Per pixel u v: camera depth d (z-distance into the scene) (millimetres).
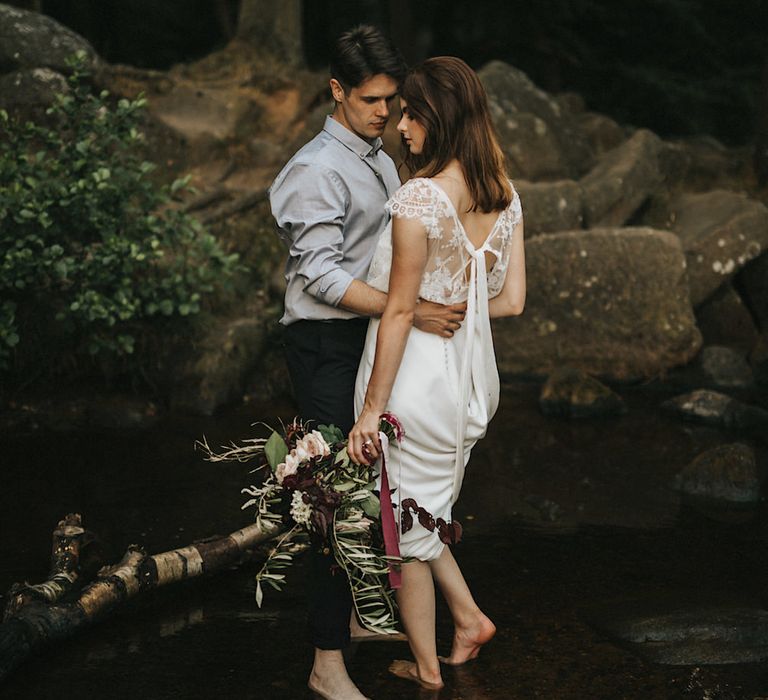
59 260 5375
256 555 3896
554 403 5762
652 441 5332
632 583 3686
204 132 7430
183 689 2975
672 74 11484
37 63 6754
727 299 7004
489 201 2775
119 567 3467
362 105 2889
